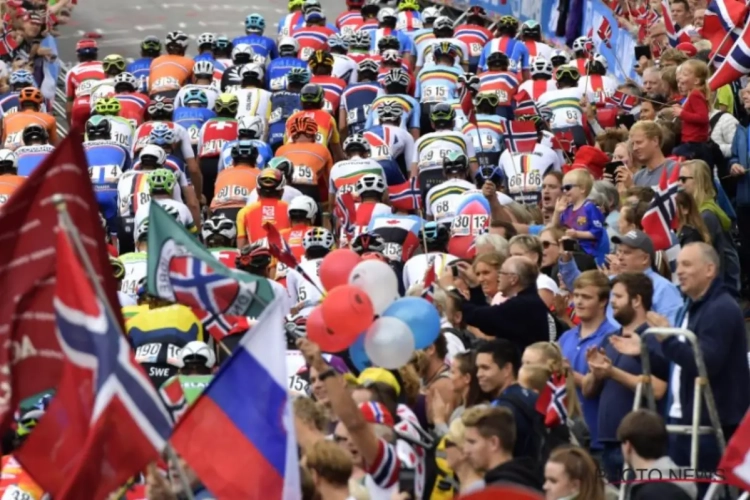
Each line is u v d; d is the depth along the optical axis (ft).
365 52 189.88
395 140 155.74
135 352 108.17
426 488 77.51
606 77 168.86
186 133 162.91
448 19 193.88
